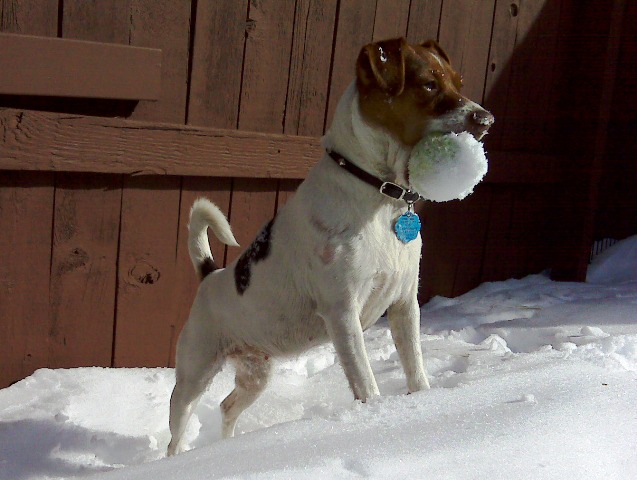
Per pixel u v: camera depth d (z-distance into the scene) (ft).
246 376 6.01
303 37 6.88
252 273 5.74
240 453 4.91
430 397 5.23
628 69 8.90
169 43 6.45
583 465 4.88
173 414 5.91
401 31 7.28
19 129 6.06
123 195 6.48
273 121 6.88
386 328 7.31
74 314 6.48
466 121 5.22
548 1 8.02
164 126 6.43
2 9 6.01
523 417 5.06
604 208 9.08
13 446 5.76
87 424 6.08
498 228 8.20
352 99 5.45
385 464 4.76
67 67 6.10
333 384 6.54
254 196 6.92
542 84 8.17
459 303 7.80
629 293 7.91
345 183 5.44
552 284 8.26
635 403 5.29
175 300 6.76
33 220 6.28
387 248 5.45
